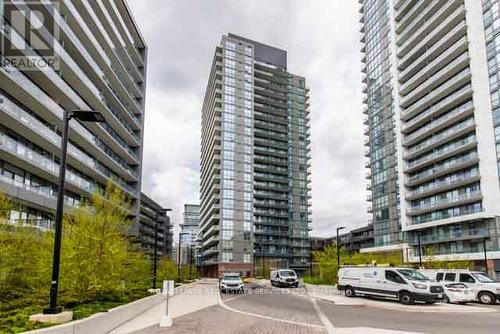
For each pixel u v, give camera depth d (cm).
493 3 6041
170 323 1385
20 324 998
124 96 5878
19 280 1841
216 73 10919
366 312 1814
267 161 11875
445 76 6831
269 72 12938
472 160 6081
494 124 5844
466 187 6312
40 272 1669
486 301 2286
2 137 2964
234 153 10550
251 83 11294
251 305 2158
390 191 8300
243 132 10812
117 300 1795
